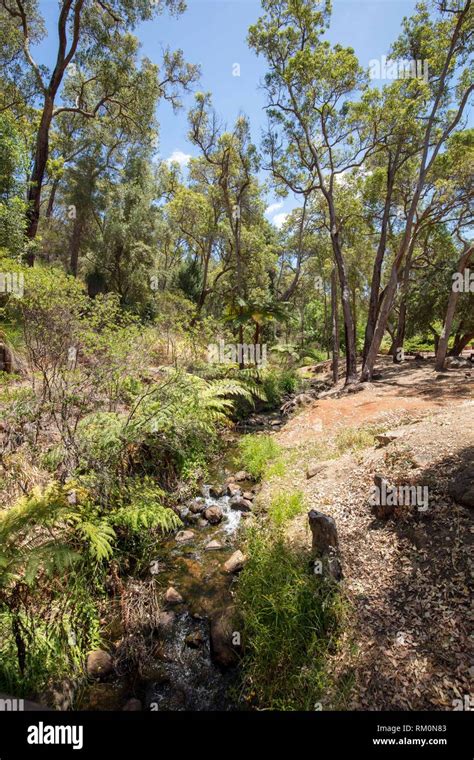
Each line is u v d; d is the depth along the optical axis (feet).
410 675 7.55
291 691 7.84
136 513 11.88
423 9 34.19
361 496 13.39
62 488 10.85
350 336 40.22
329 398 33.71
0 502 10.36
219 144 44.50
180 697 8.21
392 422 21.52
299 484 16.48
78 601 9.25
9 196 28.68
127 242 64.18
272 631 8.89
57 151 62.44
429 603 8.87
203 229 60.80
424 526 10.78
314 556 10.66
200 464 19.75
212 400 22.57
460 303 50.75
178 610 10.62
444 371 39.75
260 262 67.00
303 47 37.70
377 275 47.65
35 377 15.84
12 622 7.64
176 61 46.06
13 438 12.48
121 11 39.86
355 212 49.55
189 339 30.19
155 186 77.46
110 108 50.01
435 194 43.47
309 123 40.75
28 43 41.93
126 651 9.18
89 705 7.91
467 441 13.12
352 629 8.76
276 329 89.40
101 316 18.95
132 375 17.71
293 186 44.88
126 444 14.37
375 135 39.27
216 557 12.90
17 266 16.21
